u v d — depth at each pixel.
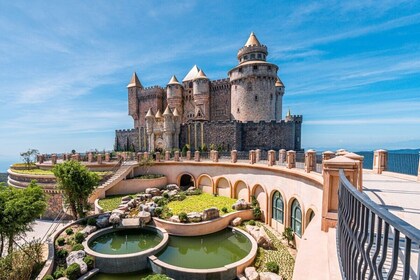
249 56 48.25
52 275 15.01
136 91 64.25
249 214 24.80
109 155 37.75
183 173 35.06
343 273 4.45
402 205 8.59
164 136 48.50
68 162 24.34
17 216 15.34
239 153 30.75
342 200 4.88
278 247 19.02
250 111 47.03
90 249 17.75
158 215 23.45
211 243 20.83
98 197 29.56
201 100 54.34
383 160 17.22
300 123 51.38
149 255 17.45
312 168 17.23
